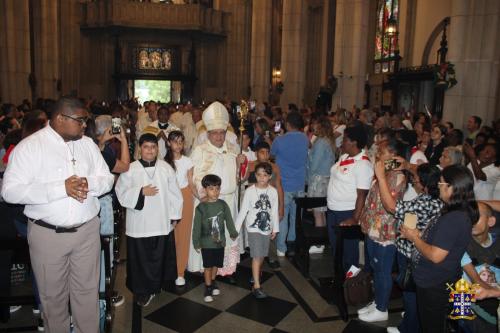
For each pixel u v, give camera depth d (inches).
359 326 182.5
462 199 128.5
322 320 187.0
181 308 195.3
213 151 215.8
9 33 639.1
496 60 434.9
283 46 755.4
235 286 218.5
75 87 1111.6
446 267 130.8
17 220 172.1
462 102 446.3
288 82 753.6
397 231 155.6
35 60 852.6
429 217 145.9
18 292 206.4
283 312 193.0
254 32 899.4
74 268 143.4
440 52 729.6
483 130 340.5
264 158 224.1
